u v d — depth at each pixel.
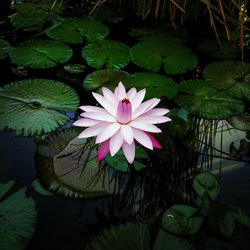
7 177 0.70
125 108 0.67
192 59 1.05
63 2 1.28
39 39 1.07
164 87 0.95
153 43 1.10
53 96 0.87
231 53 1.12
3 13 1.22
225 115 0.89
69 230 0.63
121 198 0.69
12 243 0.59
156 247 0.61
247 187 0.72
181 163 0.77
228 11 1.18
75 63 1.03
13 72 0.98
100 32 1.13
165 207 0.68
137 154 0.75
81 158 0.75
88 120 0.71
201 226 0.64
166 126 0.85
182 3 1.16
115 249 0.61
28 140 0.78
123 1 1.28
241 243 0.62
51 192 0.68
